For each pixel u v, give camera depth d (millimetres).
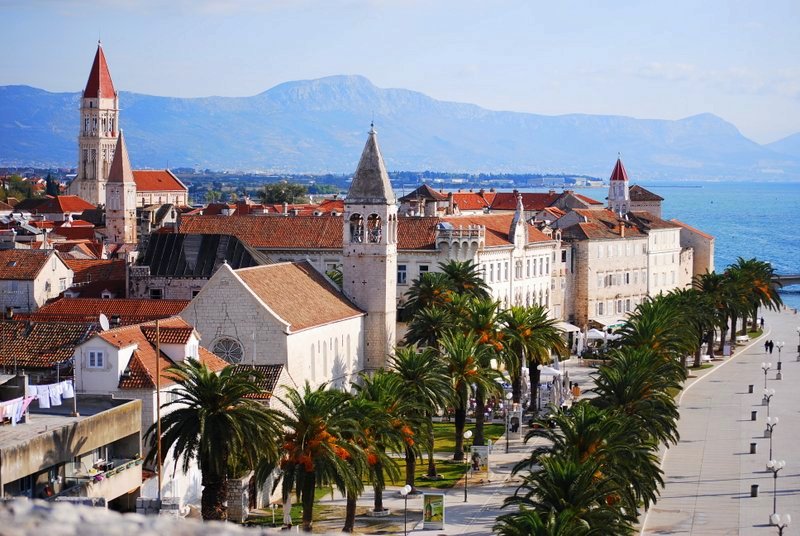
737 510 147000
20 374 130125
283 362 174625
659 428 150125
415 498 147250
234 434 114375
